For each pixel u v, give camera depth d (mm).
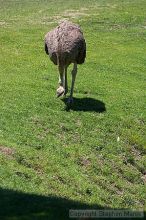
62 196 17500
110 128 24719
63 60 24750
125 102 28453
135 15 55906
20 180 17578
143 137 24969
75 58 24953
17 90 27562
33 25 49062
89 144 22609
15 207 13383
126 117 26391
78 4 63719
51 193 17375
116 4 63500
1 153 19375
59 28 24938
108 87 30891
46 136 22266
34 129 22594
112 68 35750
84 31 47844
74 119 24688
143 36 47656
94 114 25766
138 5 62219
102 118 25438
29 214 12852
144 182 21672
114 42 44312
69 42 24391
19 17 53812
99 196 18797
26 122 23172
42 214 12898
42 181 18359
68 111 25500
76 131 23562
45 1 66375
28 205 13617
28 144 21062
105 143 23219
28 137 21656
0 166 18266
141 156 23562
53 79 30828
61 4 63656
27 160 19500
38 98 26531
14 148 20016
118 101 28391
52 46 25219
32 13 56500
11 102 25406
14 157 19422
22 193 15484
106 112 26391
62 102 26359
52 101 26312
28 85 28906
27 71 32188
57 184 18453
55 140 22062
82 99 27672
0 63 33688
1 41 40531
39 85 29078
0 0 66750
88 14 56469
